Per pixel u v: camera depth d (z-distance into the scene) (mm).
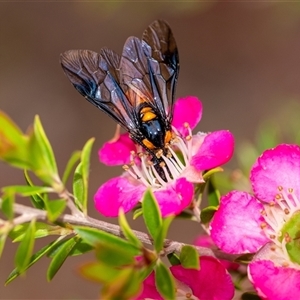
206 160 152
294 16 229
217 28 399
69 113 408
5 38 435
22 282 332
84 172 147
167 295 137
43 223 147
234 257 151
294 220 150
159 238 138
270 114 361
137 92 158
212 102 391
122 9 255
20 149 133
